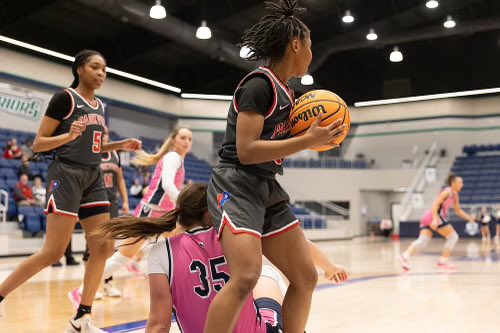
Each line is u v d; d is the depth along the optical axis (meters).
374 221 21.67
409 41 17.98
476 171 19.98
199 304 1.89
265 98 1.87
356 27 15.77
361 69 21.27
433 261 8.88
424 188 20.14
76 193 3.07
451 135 20.83
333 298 4.66
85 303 3.05
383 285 5.60
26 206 11.20
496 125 20.56
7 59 13.92
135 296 4.84
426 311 3.98
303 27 2.03
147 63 17.70
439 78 20.39
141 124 19.25
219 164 1.97
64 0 13.03
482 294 4.89
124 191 5.62
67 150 3.07
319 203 20.11
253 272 1.76
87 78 3.19
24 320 3.68
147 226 1.96
